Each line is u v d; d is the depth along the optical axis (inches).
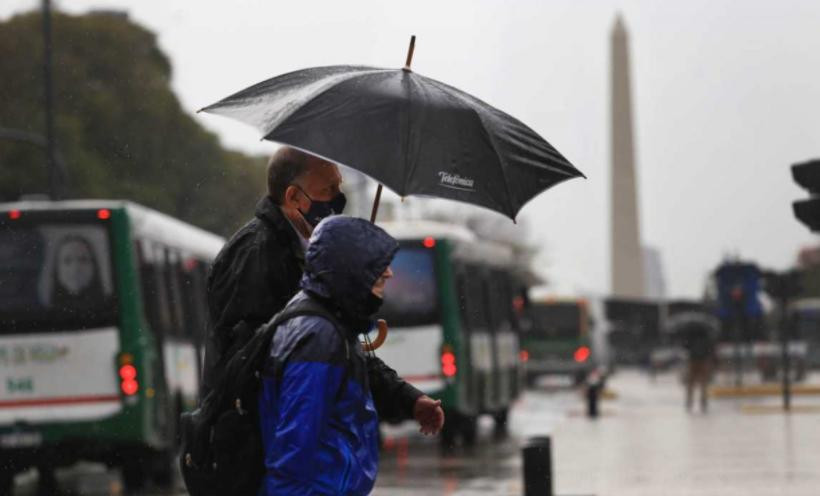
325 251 515.2
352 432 510.0
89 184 5068.9
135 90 5305.1
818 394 4466.0
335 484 501.4
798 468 1840.6
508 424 3206.2
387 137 549.6
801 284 3412.9
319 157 553.0
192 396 2114.9
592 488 1614.2
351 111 554.6
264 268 566.6
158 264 1898.4
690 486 1630.2
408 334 2402.8
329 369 503.2
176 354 1979.6
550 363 6048.2
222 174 5669.3
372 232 519.2
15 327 1726.1
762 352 5777.6
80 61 5201.8
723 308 5029.5
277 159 597.9
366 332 529.7
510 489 1653.5
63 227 1739.7
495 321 2891.2
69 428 1718.8
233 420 520.1
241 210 5807.1
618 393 5088.6
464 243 2568.9
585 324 6048.2
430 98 569.3
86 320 1727.4
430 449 2454.5
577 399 4840.1
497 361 2876.5
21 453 1723.7
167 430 1866.4
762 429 2669.8
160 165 5393.7
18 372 1724.9
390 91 564.1
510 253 3267.7
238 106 574.2
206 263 2324.1
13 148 5007.4
